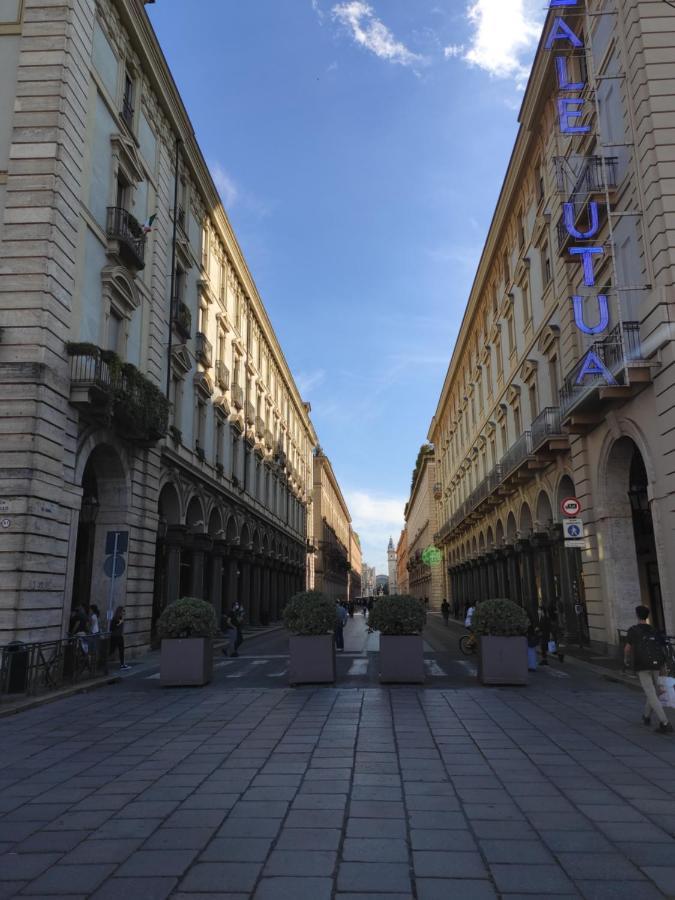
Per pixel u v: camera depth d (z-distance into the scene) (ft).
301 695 37.19
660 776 20.75
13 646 36.14
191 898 12.62
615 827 16.30
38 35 50.47
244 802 18.43
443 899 12.48
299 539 185.37
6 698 35.35
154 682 44.78
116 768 22.36
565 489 67.41
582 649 59.26
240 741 26.17
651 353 43.70
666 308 42.11
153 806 18.20
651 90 44.68
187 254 80.43
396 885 13.10
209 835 15.93
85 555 57.31
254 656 64.08
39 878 13.60
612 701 34.53
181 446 76.89
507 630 40.34
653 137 44.09
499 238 94.48
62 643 40.68
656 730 27.25
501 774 21.03
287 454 168.55
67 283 49.29
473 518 122.11
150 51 66.33
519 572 94.07
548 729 27.73
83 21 52.95
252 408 119.85
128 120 62.39
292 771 21.59
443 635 95.25
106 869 14.02
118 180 61.36
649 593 55.88
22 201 47.67
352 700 35.17
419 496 268.00
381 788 19.58
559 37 55.52
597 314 54.24
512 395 87.92
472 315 119.03
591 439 55.98
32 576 42.91
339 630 66.54
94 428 52.65
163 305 71.26
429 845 15.19
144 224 66.59
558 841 15.40
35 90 49.52
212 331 94.32
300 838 15.66
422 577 241.35
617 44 49.47
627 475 53.21
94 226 54.65
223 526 97.30
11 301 46.14
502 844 15.23
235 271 108.58
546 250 71.15
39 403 44.55
